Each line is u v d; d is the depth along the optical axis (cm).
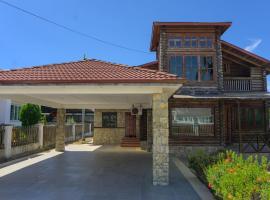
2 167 1315
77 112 4322
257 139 1691
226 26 1794
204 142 1783
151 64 1942
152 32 1900
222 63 1952
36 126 1952
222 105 1803
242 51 1884
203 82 1789
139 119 2342
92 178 1084
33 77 964
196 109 1811
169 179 1073
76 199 805
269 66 1959
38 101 1595
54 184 984
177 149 1780
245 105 1898
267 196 561
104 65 1153
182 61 1802
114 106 1967
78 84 938
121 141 2405
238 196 608
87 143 2636
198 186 961
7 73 1022
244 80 1947
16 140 1662
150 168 1302
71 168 1296
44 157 1659
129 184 988
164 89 989
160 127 990
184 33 1814
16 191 889
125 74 998
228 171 747
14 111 2702
